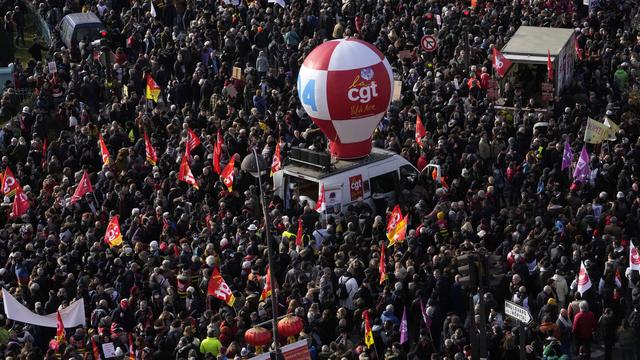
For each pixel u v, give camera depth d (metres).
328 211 111.00
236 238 102.88
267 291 92.19
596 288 97.94
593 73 145.75
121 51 148.38
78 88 139.88
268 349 86.44
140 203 109.94
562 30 147.00
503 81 139.00
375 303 94.81
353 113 115.69
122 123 133.25
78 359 85.62
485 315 84.50
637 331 92.94
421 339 88.56
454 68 141.25
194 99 140.75
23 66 170.88
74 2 171.88
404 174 115.44
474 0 164.75
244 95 137.62
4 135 130.88
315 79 116.31
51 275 99.19
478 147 122.25
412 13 161.00
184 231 106.00
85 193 110.31
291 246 100.88
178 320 88.81
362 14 160.62
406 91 138.12
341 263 97.25
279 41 154.50
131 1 171.75
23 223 108.00
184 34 158.12
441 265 95.69
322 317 91.38
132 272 96.00
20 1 177.12
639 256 98.38
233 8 162.50
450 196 111.88
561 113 134.88
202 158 121.69
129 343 88.25
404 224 99.06
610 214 106.50
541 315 91.75
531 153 117.88
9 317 89.50
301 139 126.44
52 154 121.75
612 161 117.25
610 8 165.88
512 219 105.38
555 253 98.56
